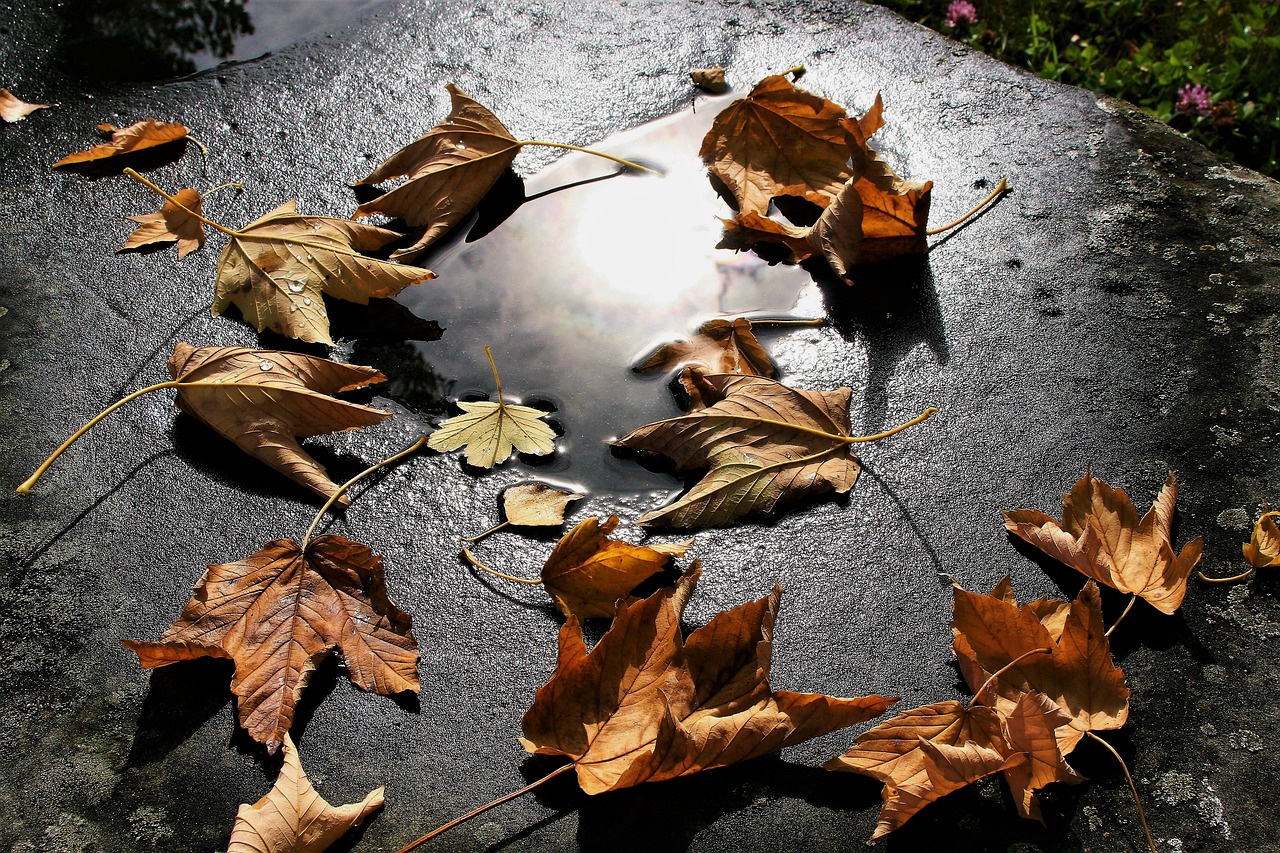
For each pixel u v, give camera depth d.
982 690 0.59
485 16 0.95
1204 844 0.58
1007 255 0.79
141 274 0.78
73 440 0.67
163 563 0.66
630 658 0.59
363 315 0.76
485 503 0.68
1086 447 0.70
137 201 0.82
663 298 0.77
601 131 0.87
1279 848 0.58
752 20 0.95
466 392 0.72
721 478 0.68
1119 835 0.58
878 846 0.58
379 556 0.66
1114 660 0.63
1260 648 0.64
